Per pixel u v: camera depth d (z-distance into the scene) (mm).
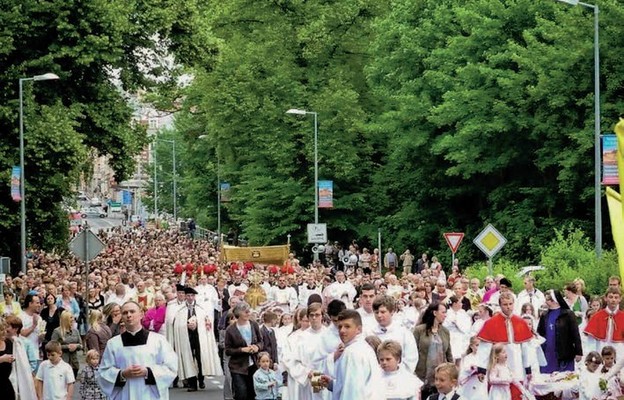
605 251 50469
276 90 85188
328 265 86188
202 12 77188
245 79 85875
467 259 74750
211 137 89688
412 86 75250
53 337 34312
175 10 67188
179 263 63406
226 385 29312
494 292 36406
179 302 35062
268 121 85250
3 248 65562
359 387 18062
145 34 66312
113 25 61688
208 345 35188
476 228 74938
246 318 27344
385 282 41594
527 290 35719
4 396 25172
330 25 86938
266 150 85562
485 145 67188
